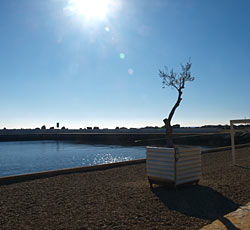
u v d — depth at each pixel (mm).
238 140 28391
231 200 4871
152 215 4117
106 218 4012
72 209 4527
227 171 8156
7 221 4004
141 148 33938
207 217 4020
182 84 7027
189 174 5812
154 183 5984
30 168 17000
